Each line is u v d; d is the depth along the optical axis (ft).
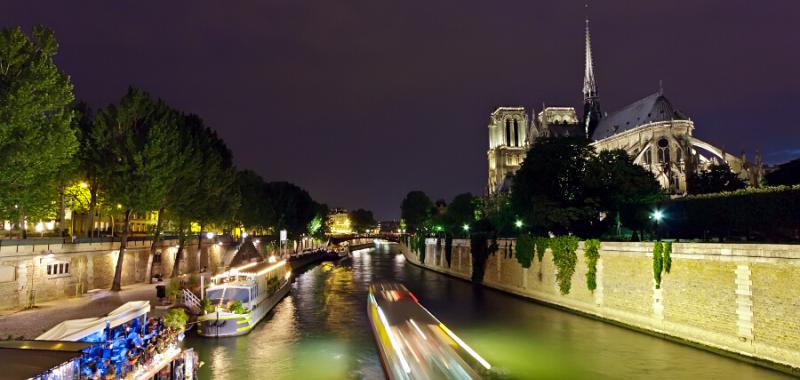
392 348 95.50
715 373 97.35
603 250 151.53
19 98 108.99
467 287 242.37
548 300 183.42
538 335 132.36
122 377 70.85
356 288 235.20
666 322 126.21
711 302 113.60
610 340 125.39
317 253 426.10
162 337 87.30
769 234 148.46
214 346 121.19
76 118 167.73
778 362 98.22
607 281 149.79
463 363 90.17
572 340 126.31
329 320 154.10
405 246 500.74
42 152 112.68
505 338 129.49
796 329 95.45
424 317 113.60
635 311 137.59
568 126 604.49
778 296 98.94
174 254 224.94
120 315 83.56
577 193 216.95
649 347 117.80
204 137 223.30
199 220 230.68
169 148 173.17
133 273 188.34
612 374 99.50
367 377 99.14
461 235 371.76
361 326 144.97
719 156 386.52
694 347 115.85
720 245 111.75
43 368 50.14
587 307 159.12
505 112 592.60
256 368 104.37
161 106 180.24
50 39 119.03
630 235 216.13
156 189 164.14
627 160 218.79
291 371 102.53
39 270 137.90
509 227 291.38
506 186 520.42
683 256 121.70
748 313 104.63
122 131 167.53
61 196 169.68
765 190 149.18
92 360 65.77
